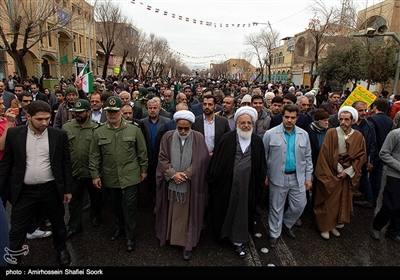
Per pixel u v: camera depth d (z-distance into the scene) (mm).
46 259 3320
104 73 25266
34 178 2910
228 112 5078
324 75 17641
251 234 4047
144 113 5977
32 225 3705
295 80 36219
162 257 3406
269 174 3719
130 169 3477
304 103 5078
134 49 36625
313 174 4336
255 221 4469
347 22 17906
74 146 3742
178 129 3391
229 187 3439
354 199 5270
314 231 4129
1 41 18750
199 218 3482
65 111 5371
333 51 17047
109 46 25078
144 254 3459
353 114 3748
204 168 3496
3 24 17766
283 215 3967
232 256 3461
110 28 25484
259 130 5129
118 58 49219
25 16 12953
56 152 3008
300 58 36250
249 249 3639
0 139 3246
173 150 3463
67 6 22375
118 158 3432
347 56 16375
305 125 4688
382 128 4879
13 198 2885
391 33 8141
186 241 3400
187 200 3428
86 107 3719
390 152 3686
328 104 6344
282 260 3420
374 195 5008
